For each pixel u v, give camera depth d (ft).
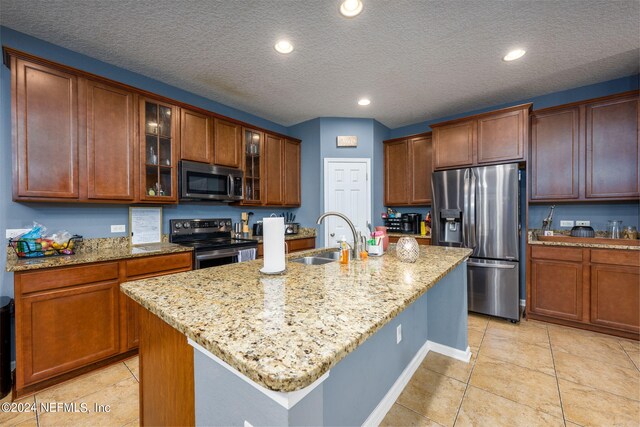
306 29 6.59
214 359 2.47
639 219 8.93
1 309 5.65
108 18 6.18
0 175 6.32
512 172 9.27
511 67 8.38
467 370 6.44
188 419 3.05
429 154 12.35
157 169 8.41
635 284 7.72
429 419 4.97
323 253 6.82
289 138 12.80
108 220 8.09
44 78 6.29
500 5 5.83
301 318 2.60
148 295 3.33
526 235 9.46
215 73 8.66
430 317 7.34
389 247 7.77
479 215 9.85
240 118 11.84
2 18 6.14
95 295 6.33
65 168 6.57
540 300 9.20
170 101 8.58
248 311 2.79
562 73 8.77
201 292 3.45
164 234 9.39
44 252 6.47
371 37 6.90
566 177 9.29
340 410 4.05
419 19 6.25
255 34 6.78
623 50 7.48
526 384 5.91
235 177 10.44
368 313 2.73
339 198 12.75
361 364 4.52
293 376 1.69
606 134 8.67
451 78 9.04
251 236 11.94
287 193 12.69
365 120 12.90
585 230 9.32
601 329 8.28
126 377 6.24
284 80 9.15
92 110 6.99
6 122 6.40
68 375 6.09
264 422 2.02
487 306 9.63
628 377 6.11
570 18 6.22
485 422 4.87
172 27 6.50
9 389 5.67
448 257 5.97
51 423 4.93
